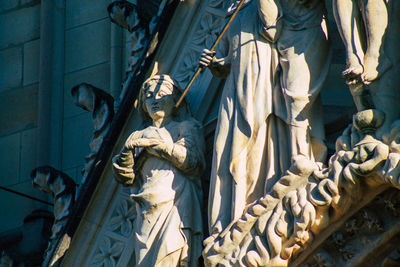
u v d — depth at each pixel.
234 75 21.61
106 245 22.84
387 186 19.39
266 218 20.22
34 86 28.61
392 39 20.16
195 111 22.83
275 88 21.27
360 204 19.64
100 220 23.06
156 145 22.06
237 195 20.88
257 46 21.53
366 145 19.53
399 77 19.98
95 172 23.27
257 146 21.03
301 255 20.02
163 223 21.64
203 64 21.88
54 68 28.42
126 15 24.42
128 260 22.39
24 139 28.25
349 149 19.80
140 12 24.42
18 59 28.94
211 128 22.59
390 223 19.55
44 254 24.42
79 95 24.20
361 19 20.48
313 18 21.39
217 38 21.94
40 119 28.06
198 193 22.05
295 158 20.44
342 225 19.80
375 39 20.16
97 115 23.97
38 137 27.97
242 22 21.86
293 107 20.94
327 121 22.47
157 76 22.77
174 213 21.66
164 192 21.78
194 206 21.83
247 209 20.69
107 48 28.30
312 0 21.47
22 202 27.70
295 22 21.41
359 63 20.09
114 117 23.48
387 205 19.52
